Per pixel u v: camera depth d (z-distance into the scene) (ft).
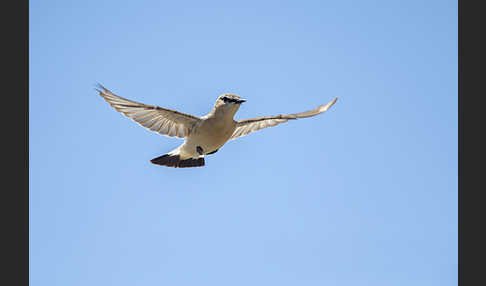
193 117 42.93
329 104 45.32
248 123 45.50
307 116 45.27
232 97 43.62
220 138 44.78
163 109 41.14
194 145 45.09
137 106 40.06
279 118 45.55
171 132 43.70
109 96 39.04
